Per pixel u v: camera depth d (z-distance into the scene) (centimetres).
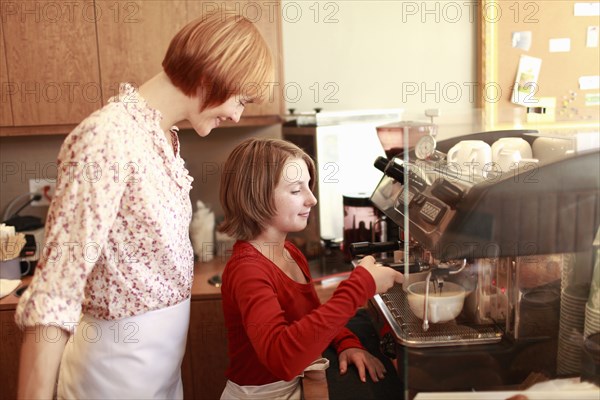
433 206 87
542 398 78
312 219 187
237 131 220
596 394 78
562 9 205
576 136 88
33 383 90
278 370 92
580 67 209
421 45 215
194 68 100
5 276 186
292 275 119
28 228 201
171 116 108
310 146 182
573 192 78
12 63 182
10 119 185
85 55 183
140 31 183
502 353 81
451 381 80
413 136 99
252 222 111
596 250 79
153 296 103
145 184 97
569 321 81
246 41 103
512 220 79
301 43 213
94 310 103
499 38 208
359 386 101
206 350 179
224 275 112
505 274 83
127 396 105
